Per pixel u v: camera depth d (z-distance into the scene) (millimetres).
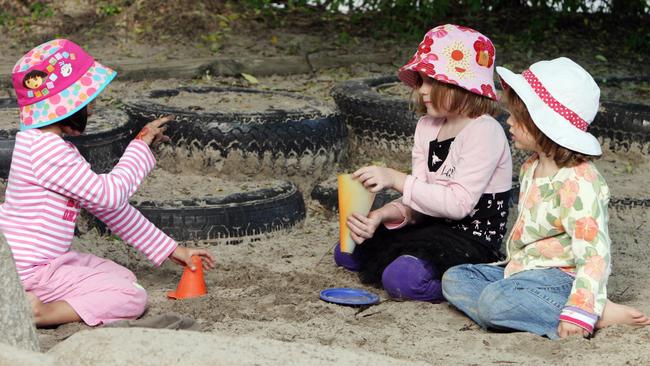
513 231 4379
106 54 8977
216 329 4051
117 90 8070
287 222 5848
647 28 10781
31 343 2891
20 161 4129
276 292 4688
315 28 10219
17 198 4145
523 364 3600
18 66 4164
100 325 4113
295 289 4730
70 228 4219
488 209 4703
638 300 4637
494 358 3709
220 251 5480
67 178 4125
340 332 4051
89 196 4172
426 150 4863
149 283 4895
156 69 8523
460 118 4742
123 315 4172
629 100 8383
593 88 4207
